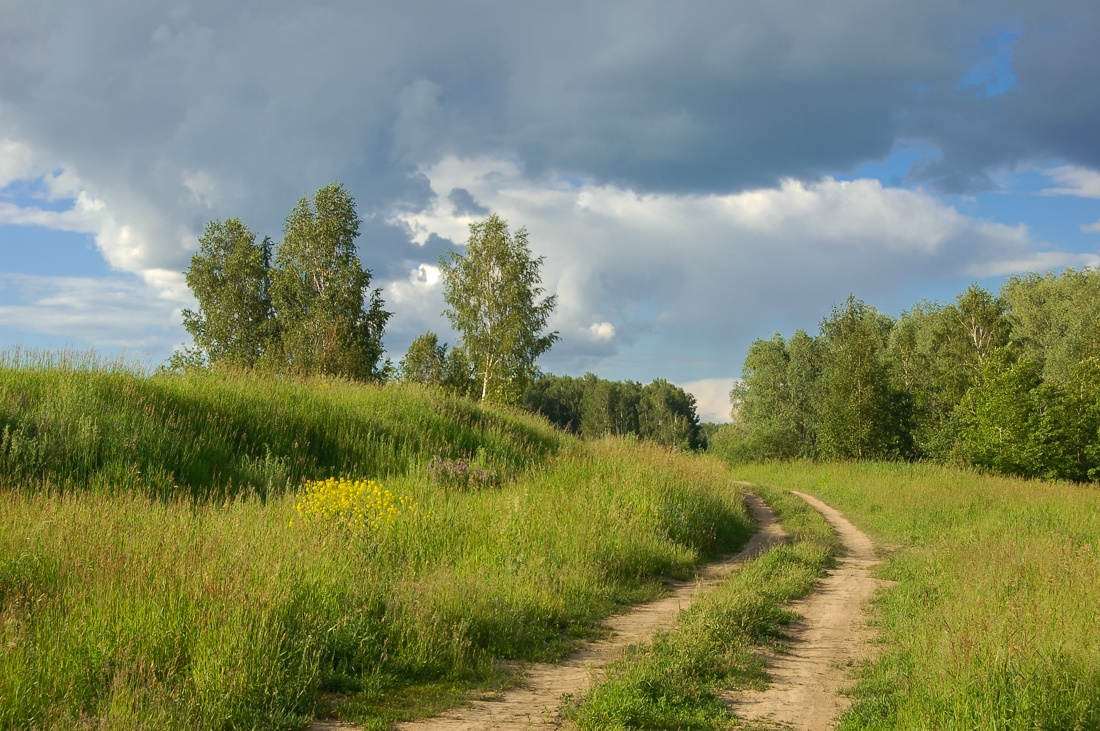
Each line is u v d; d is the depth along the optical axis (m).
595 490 15.94
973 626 7.13
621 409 105.25
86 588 7.07
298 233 39.28
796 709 6.42
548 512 13.66
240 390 19.00
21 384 15.12
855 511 24.44
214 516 10.39
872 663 7.71
